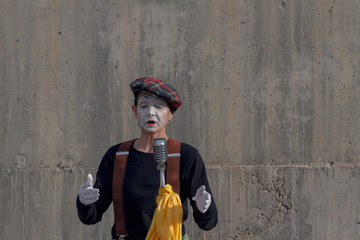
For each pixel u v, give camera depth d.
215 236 4.16
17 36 4.19
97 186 2.81
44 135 4.18
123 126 4.16
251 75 4.18
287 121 4.18
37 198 4.17
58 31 4.20
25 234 4.17
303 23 4.20
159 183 2.71
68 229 4.18
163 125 2.79
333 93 4.20
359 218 4.17
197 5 4.18
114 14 4.18
